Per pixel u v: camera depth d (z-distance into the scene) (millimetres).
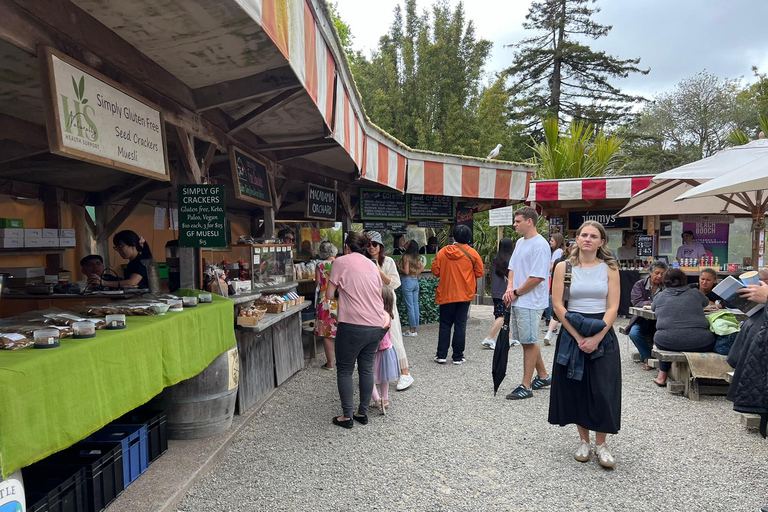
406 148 8102
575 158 14703
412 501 3051
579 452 3623
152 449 3342
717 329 5141
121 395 2396
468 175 9141
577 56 27875
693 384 5047
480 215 15820
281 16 2471
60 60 2352
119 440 2941
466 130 21156
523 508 2971
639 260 11094
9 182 5734
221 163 6004
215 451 3541
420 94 20891
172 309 3242
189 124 4000
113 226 6895
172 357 2967
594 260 3520
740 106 28703
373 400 4875
